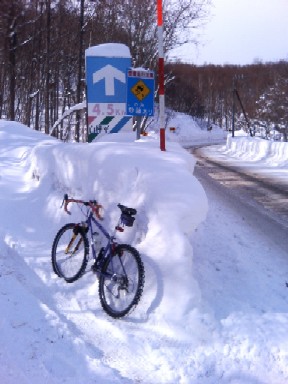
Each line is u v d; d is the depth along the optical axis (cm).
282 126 5650
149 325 399
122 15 2025
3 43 2378
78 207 582
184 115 7531
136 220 482
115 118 873
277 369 354
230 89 9231
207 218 745
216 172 1634
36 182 725
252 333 392
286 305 451
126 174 521
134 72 718
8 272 493
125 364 355
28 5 2416
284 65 6125
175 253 428
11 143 1077
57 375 330
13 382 314
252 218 831
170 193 472
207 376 344
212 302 432
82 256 506
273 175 1529
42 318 403
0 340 361
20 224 612
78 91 2152
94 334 395
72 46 2684
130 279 425
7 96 3192
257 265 555
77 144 682
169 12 1884
